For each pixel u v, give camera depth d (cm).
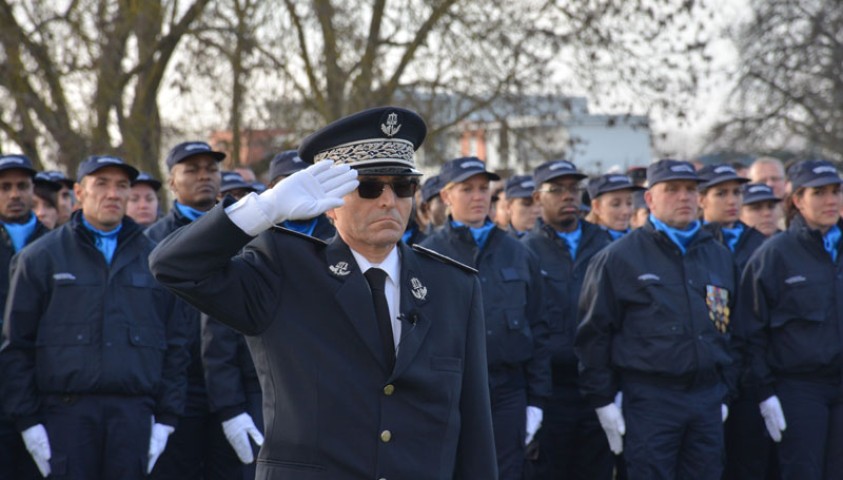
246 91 1894
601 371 857
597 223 1145
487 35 1967
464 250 890
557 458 967
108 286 758
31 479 820
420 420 408
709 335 838
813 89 3653
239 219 376
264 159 1995
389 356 411
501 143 2073
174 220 870
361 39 1919
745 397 973
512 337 865
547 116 2064
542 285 912
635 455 829
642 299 841
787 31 3588
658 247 855
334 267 416
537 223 1042
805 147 3903
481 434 428
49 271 749
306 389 401
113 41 1791
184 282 379
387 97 1970
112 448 739
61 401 738
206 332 801
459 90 1986
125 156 1827
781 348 898
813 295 891
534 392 885
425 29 1969
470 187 901
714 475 829
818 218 918
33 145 1797
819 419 886
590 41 1970
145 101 1897
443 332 424
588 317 859
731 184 1088
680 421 823
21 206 895
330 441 397
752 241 1088
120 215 774
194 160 869
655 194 866
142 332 762
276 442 402
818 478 885
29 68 1770
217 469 862
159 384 773
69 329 741
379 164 411
